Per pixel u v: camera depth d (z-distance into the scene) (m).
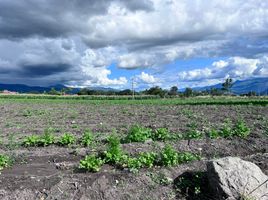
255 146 13.78
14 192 9.75
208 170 9.25
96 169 10.78
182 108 35.44
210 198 9.25
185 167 10.81
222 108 33.75
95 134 17.30
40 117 27.20
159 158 11.38
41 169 11.56
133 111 32.31
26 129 20.12
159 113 29.36
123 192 9.74
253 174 8.86
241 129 15.27
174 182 10.07
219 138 15.00
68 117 27.08
